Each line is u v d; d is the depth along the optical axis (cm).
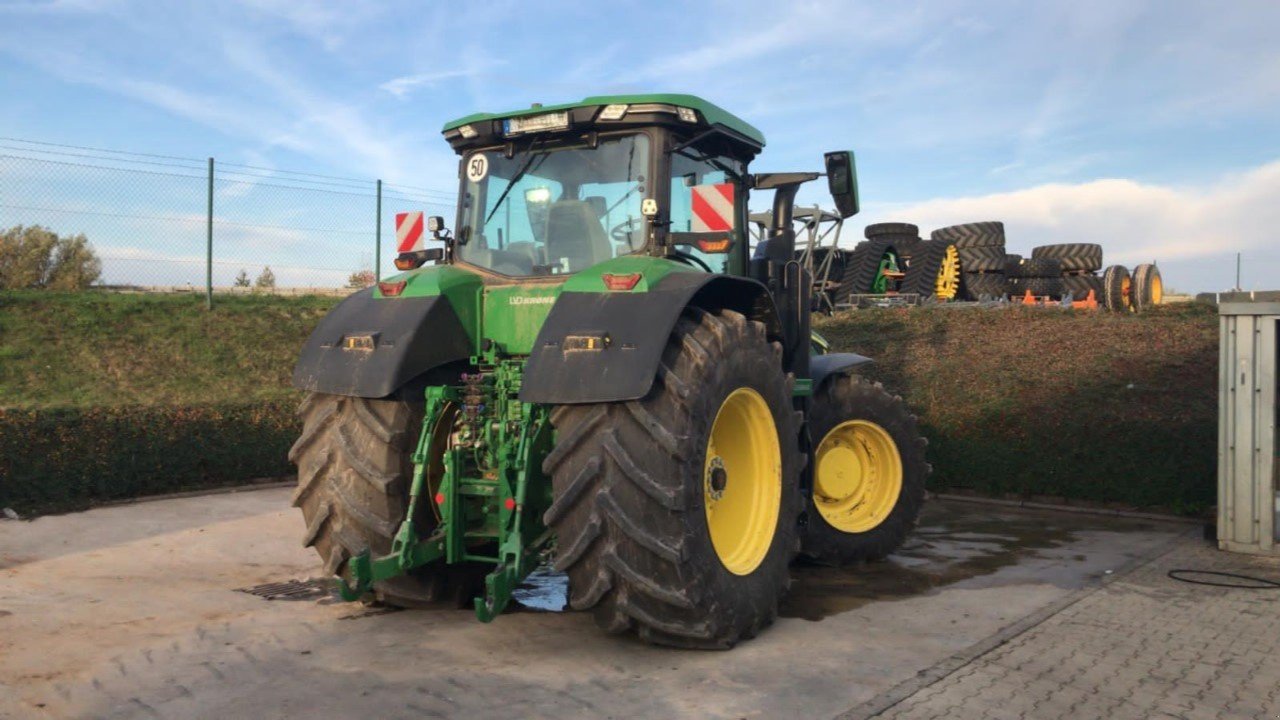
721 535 416
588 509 362
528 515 396
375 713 315
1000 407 811
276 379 929
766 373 427
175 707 320
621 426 361
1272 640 403
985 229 1593
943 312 1160
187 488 768
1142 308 1164
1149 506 722
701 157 477
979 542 634
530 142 464
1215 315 1017
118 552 566
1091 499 752
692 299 419
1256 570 536
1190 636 409
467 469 418
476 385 420
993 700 331
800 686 344
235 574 520
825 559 553
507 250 465
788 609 462
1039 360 923
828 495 579
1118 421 740
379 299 445
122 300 1015
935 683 347
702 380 373
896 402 600
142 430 737
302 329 1050
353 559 363
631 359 358
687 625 369
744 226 516
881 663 372
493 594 359
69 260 1106
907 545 627
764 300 457
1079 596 478
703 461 372
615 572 358
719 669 363
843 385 583
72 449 696
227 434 786
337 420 425
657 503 355
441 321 427
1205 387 789
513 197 466
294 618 434
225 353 959
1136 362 869
